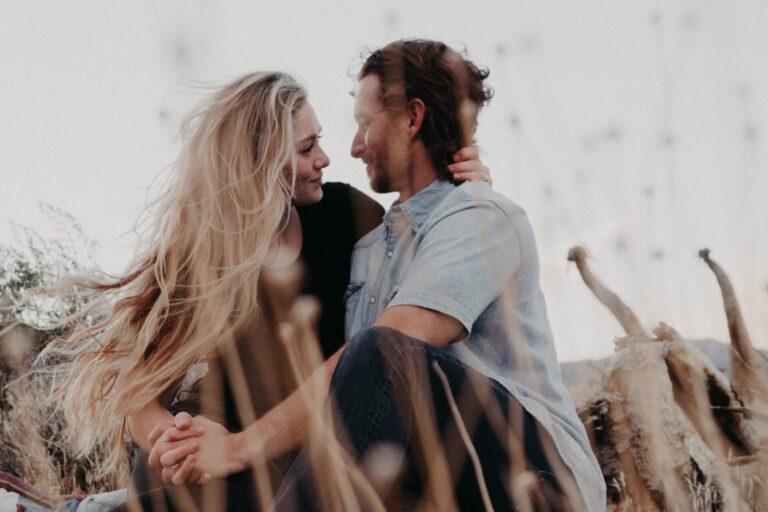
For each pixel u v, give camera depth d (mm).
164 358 1567
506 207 1547
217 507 1318
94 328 1631
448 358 1271
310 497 1088
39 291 1626
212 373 1551
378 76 1770
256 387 1565
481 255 1480
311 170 1797
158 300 1568
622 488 1588
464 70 1753
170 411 1661
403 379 1190
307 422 1349
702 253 1022
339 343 1730
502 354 1519
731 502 1091
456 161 1718
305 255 1763
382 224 1762
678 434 1384
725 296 1019
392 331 1229
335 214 1863
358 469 1113
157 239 1660
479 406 1256
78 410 1634
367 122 1767
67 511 1521
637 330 1056
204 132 1656
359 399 1165
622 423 1160
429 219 1602
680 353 1454
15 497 1508
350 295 1744
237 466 1334
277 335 1587
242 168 1638
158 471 1449
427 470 1207
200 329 1537
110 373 1632
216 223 1605
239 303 1567
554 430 1396
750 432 1400
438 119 1718
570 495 1289
